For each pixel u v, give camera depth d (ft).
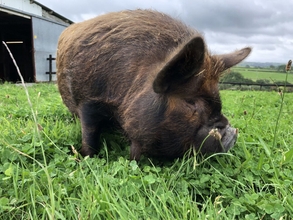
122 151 2.89
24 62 16.31
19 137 2.81
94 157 2.74
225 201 2.09
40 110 4.23
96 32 2.79
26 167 2.19
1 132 2.86
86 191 1.97
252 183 2.23
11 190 1.93
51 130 3.06
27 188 1.96
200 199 2.19
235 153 2.81
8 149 2.43
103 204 1.77
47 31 13.57
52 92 8.29
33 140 2.54
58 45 3.52
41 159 2.52
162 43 2.54
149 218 1.69
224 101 6.79
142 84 2.42
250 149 2.95
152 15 2.80
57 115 3.99
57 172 2.21
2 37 15.75
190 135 2.28
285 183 2.13
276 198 2.01
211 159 2.59
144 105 2.32
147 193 1.98
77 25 3.29
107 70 2.61
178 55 1.90
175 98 2.24
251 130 3.59
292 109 5.84
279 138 3.31
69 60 2.89
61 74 3.13
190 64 2.04
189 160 2.33
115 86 2.57
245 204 1.97
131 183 2.05
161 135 2.31
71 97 3.05
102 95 2.67
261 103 6.73
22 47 16.25
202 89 2.25
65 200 1.85
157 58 2.48
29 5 14.75
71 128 3.25
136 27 2.66
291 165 2.53
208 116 2.30
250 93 9.89
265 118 4.62
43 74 13.46
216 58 2.42
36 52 12.87
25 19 13.73
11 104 5.23
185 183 2.18
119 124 2.71
